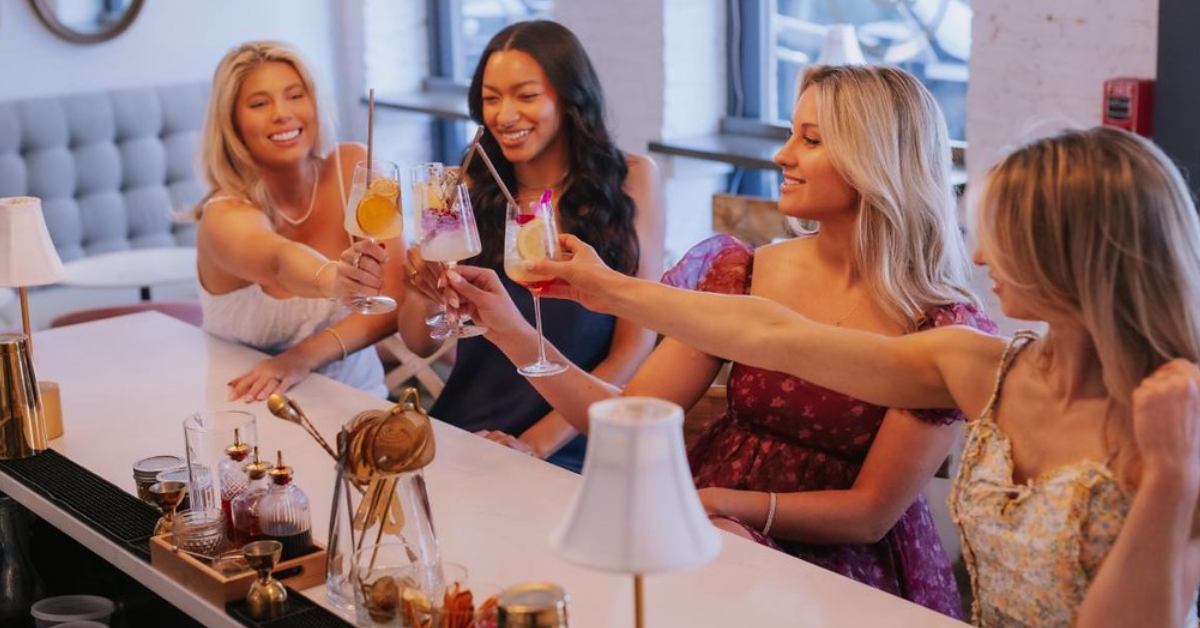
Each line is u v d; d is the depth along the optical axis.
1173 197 1.70
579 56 3.11
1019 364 1.92
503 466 2.53
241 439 2.17
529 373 2.58
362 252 2.83
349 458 1.90
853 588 2.02
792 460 2.61
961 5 4.66
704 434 2.74
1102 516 1.77
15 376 2.58
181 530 2.11
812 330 2.18
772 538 2.50
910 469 2.44
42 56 5.75
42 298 5.58
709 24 5.36
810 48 5.18
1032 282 1.75
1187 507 1.64
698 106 5.42
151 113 5.96
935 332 2.08
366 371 3.47
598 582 2.05
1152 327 1.70
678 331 2.29
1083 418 1.82
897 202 2.46
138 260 5.36
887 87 2.47
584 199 3.17
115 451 2.65
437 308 3.28
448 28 6.71
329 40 6.66
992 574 1.89
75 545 2.73
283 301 3.31
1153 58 3.78
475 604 1.88
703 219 5.55
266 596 1.96
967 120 4.29
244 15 6.32
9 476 2.52
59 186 5.73
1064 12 3.96
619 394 2.71
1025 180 1.74
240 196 3.29
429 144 6.91
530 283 2.46
